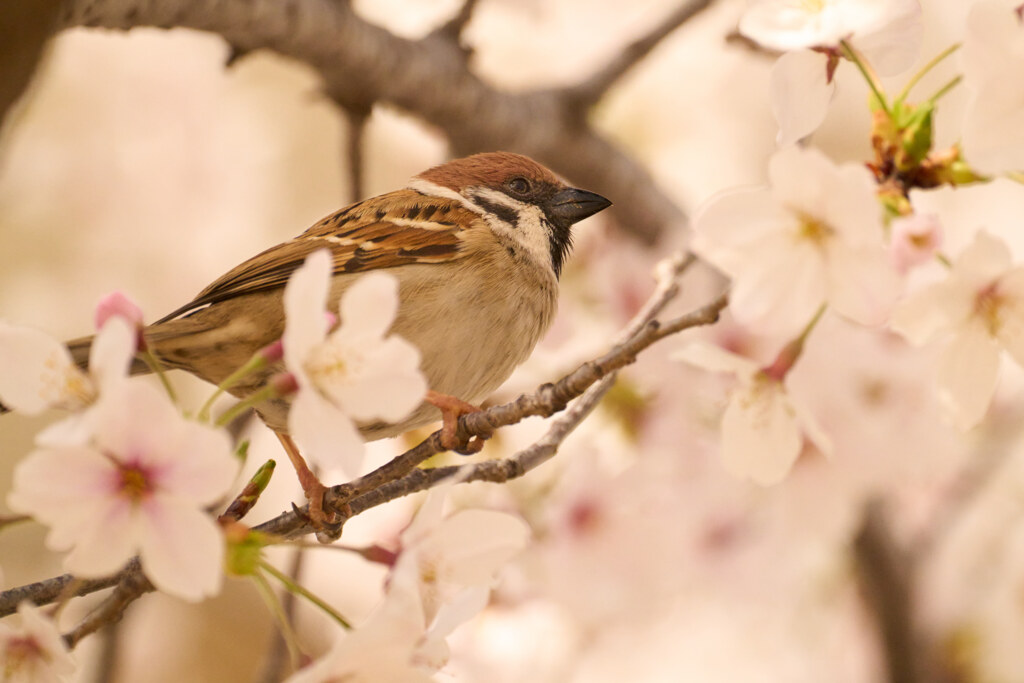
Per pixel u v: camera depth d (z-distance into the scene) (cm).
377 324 457
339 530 682
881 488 1042
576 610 994
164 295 1431
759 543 1023
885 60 536
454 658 1032
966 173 532
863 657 1205
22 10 498
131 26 850
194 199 1449
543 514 984
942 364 523
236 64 971
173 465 420
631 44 1194
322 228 866
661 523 1003
